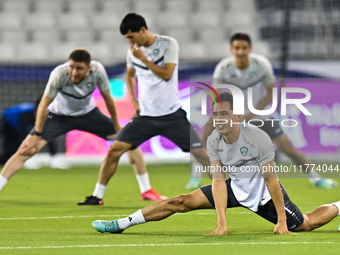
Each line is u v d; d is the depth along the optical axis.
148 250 13.35
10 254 12.90
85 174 42.88
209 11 68.81
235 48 26.20
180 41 65.81
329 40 61.56
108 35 66.94
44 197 28.53
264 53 61.03
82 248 13.68
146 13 68.69
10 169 24.12
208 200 15.88
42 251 13.28
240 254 12.78
